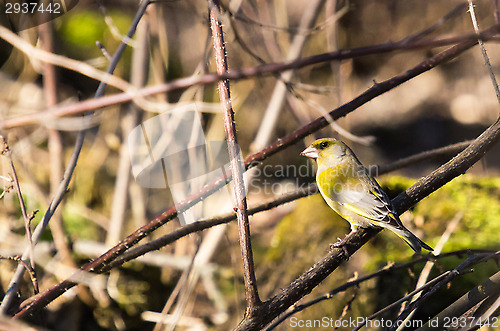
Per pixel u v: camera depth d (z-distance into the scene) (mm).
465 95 19422
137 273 11375
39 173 12852
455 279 8484
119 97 3795
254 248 13586
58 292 5895
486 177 11227
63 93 14234
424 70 5828
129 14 15391
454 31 16297
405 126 19594
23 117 3770
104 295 10766
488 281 5484
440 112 19609
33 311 5828
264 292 10930
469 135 19031
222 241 13070
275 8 12844
